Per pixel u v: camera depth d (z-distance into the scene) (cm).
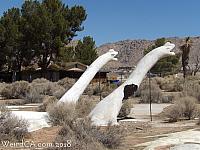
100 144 1135
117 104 1664
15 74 6962
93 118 1606
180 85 4734
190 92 3297
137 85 1719
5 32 6638
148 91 3506
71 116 1464
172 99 3362
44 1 6906
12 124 1228
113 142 1181
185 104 2017
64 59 6969
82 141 1092
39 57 6856
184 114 1992
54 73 7031
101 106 1644
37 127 1363
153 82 5041
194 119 1958
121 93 1694
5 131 1202
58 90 3869
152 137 1375
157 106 2908
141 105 3019
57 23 6550
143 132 1518
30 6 6669
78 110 1706
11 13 6894
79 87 1784
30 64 7231
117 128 1449
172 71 9294
